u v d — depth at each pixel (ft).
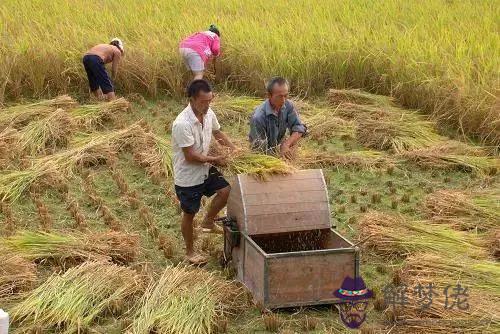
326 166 26.78
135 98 34.86
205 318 16.02
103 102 33.45
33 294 16.80
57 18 43.29
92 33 38.93
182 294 16.72
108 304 16.72
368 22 41.65
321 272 16.98
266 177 18.16
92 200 23.32
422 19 42.29
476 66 33.76
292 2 48.24
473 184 25.26
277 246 18.90
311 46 36.94
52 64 35.14
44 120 28.94
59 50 35.65
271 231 17.88
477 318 15.71
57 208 23.09
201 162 18.26
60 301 16.40
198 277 17.54
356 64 35.99
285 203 18.02
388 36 37.83
